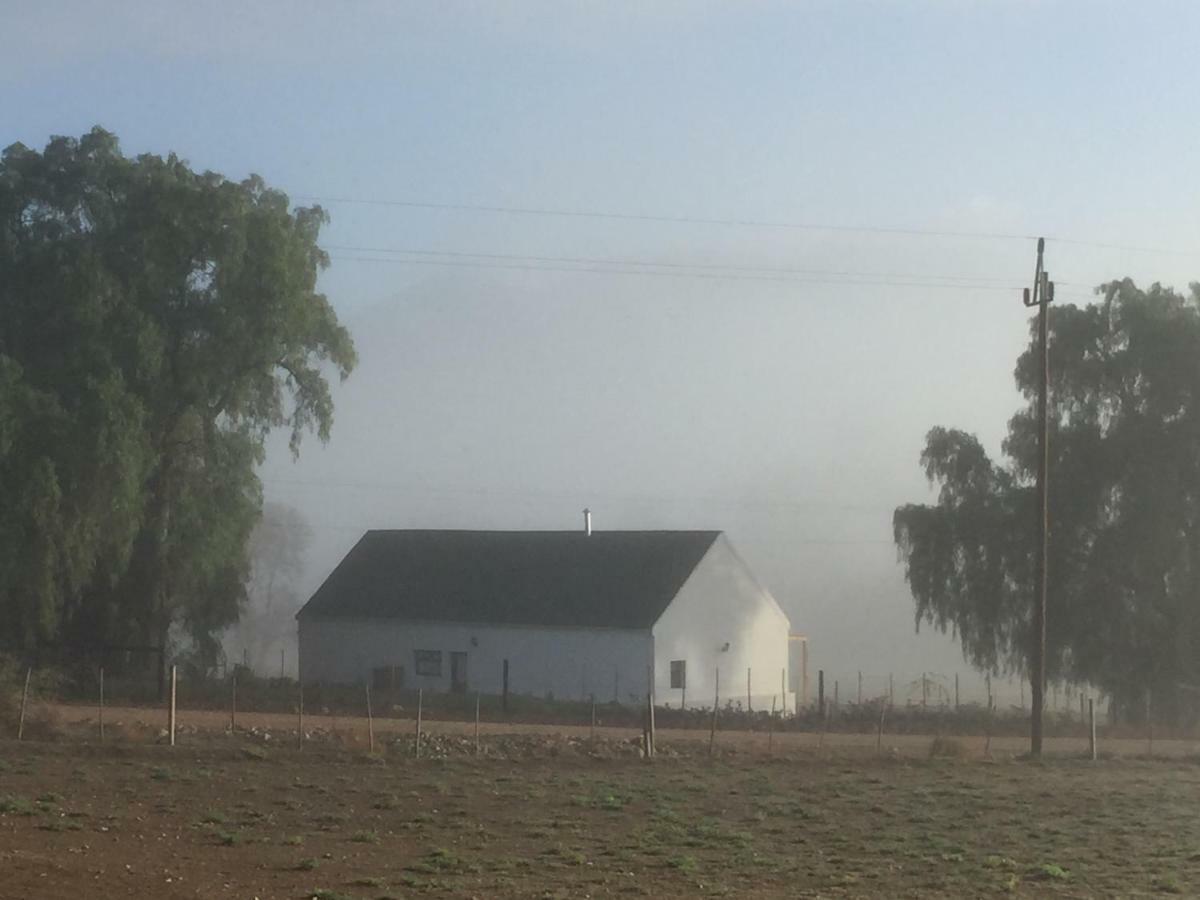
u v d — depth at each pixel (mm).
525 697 52125
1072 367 54594
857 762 30953
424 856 18234
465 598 62156
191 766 26656
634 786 25750
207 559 52656
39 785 23641
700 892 16266
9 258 49406
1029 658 53812
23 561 45906
